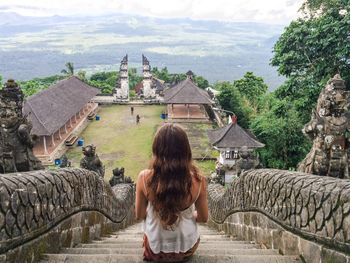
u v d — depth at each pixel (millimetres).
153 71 94500
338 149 6434
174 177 4359
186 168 4402
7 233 4195
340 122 6434
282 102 28609
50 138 42719
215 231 12297
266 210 6535
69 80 55031
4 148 6242
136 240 8203
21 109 6418
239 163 10930
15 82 6395
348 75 20062
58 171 6262
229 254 5758
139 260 5098
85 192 7559
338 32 19094
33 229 4863
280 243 5820
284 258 5070
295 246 5207
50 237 5527
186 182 4402
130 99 65062
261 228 6969
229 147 32250
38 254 5055
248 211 7953
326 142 6457
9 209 4219
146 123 51906
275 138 29109
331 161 6445
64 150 41875
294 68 22641
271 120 30109
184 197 4438
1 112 6203
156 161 4418
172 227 4684
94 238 8430
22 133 6277
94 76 89688
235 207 9336
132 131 48406
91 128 49875
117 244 7211
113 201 11000
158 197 4418
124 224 13656
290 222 5355
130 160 38844
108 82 84250
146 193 4547
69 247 6453
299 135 28312
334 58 20375
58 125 41188
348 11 20047
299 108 22125
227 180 28031
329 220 4238
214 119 51406
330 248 4242
